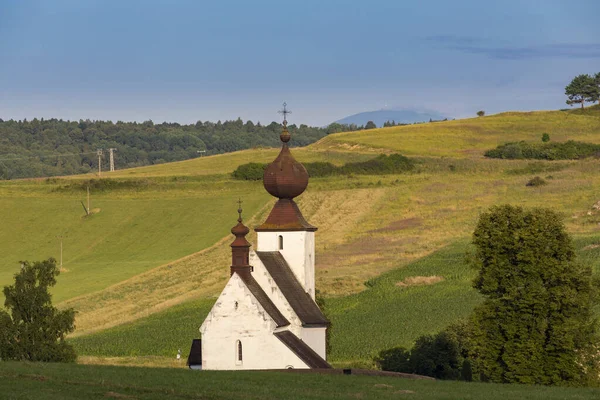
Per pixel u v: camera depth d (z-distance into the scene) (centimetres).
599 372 14325
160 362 16938
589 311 14800
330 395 9906
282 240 14938
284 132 15400
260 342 13125
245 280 13575
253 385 10412
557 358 14000
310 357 13375
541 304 14162
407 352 16788
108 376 10731
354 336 18825
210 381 10606
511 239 14588
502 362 14538
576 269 14550
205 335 13288
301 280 14812
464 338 16150
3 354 15400
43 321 15600
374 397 9900
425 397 10075
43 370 11056
